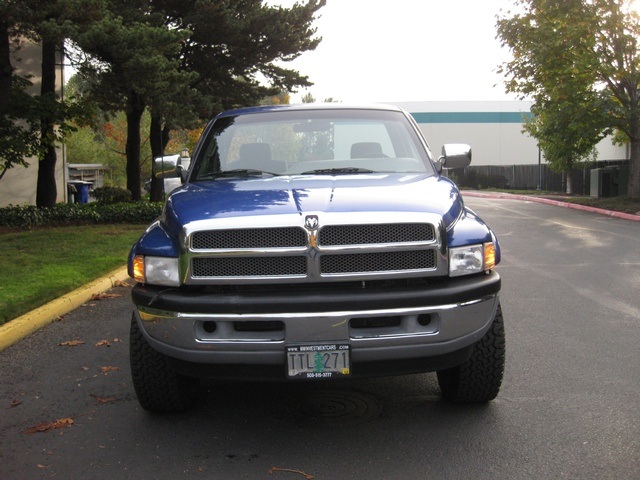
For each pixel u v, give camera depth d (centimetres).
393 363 413
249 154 569
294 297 397
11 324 706
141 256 430
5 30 1522
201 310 401
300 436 438
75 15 1473
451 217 431
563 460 393
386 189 461
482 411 474
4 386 557
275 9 2350
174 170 604
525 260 1176
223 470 391
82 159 4619
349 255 407
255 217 410
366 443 423
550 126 2409
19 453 422
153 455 414
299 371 400
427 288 409
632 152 2339
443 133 5588
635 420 452
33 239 1401
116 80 1659
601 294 870
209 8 2167
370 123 586
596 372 555
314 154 569
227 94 2580
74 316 809
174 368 431
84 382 562
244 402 505
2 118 1630
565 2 2184
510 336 671
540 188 4291
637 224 1803
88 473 391
